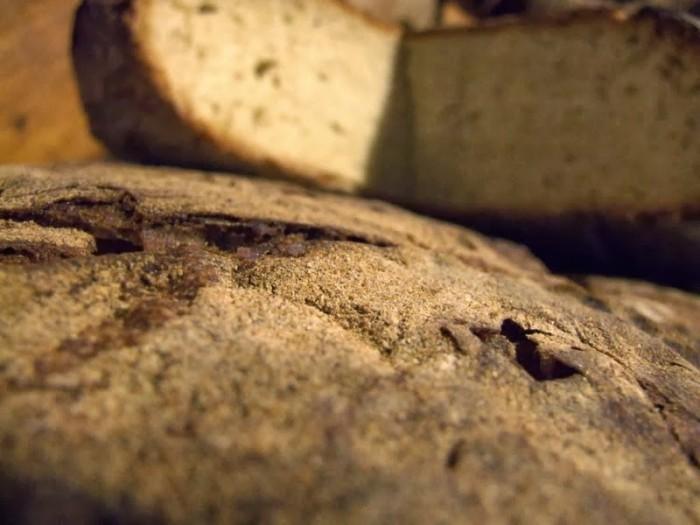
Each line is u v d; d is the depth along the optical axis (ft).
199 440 0.26
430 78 0.94
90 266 0.37
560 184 0.86
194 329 0.33
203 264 0.40
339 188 0.89
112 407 0.27
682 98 0.75
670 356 0.45
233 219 0.48
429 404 0.31
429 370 0.35
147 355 0.30
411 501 0.25
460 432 0.30
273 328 0.35
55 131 0.91
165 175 0.62
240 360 0.31
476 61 0.90
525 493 0.27
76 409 0.26
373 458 0.27
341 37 0.88
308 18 0.84
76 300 0.34
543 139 0.86
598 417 0.34
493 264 0.58
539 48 0.84
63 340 0.30
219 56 0.76
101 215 0.46
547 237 0.91
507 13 1.19
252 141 0.79
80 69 0.72
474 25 0.89
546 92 0.85
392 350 0.36
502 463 0.28
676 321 0.59
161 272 0.38
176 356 0.31
